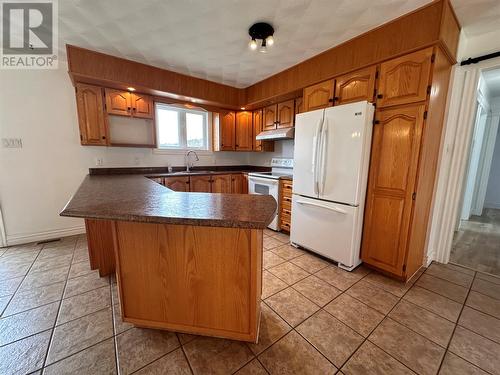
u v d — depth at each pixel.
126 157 3.33
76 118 2.94
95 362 1.20
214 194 1.59
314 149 2.31
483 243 2.98
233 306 1.29
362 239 2.23
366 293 1.85
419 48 1.72
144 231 1.29
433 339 1.39
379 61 1.96
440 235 2.40
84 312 1.57
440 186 2.27
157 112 3.58
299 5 1.67
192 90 3.19
